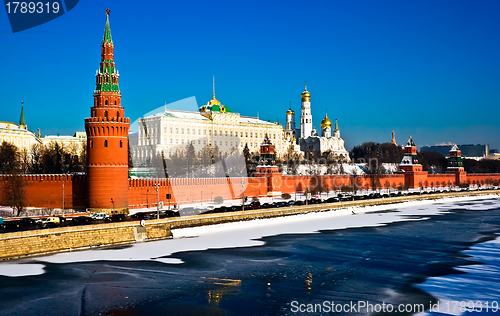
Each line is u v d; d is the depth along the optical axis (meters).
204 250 122.12
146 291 90.19
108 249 120.19
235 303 85.00
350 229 157.50
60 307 82.00
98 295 87.81
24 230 120.19
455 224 169.62
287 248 126.44
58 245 116.00
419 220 179.62
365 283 96.50
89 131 151.50
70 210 155.38
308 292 90.88
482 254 121.25
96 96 151.25
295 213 180.25
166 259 112.19
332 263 111.44
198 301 85.69
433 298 87.94
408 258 116.81
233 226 155.62
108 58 153.25
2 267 102.31
